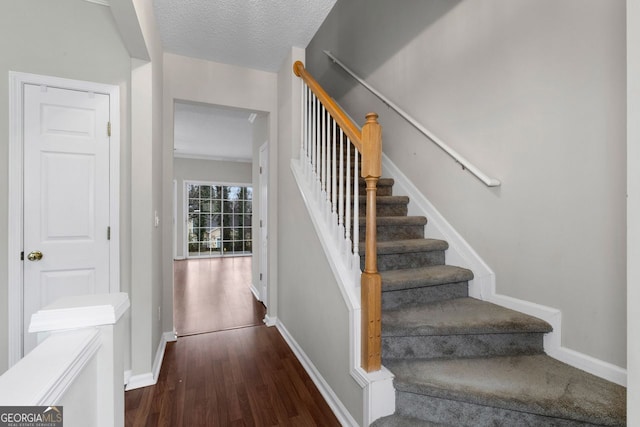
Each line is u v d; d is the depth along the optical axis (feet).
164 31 7.32
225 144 20.38
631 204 2.29
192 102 8.65
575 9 4.67
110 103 6.25
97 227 6.19
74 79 6.02
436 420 4.36
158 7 6.46
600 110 4.40
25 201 5.71
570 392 4.06
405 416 4.49
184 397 5.85
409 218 7.48
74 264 6.04
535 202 5.31
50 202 5.88
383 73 9.51
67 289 5.99
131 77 6.21
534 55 5.26
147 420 5.19
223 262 22.48
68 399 2.29
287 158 8.52
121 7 4.64
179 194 23.90
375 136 4.65
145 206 6.29
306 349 7.06
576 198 4.71
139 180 6.24
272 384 6.34
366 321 4.63
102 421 2.89
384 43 9.46
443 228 7.27
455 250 6.90
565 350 4.89
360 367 4.76
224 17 6.82
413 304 5.98
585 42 4.55
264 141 11.73
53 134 5.90
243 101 9.12
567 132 4.81
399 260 6.70
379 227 7.39
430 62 7.68
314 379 6.44
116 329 3.04
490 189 6.15
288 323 8.46
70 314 2.73
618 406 3.76
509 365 4.81
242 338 8.70
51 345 2.47
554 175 5.00
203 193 24.90
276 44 7.93
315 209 6.68
